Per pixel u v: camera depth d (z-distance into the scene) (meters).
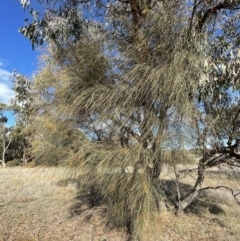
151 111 2.88
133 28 3.18
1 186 6.75
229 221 4.25
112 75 3.29
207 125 3.04
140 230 2.89
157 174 3.01
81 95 3.22
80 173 3.28
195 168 3.72
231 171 4.03
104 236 3.54
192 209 4.80
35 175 5.91
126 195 2.86
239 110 3.58
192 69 2.80
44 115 4.05
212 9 3.35
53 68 3.87
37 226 4.02
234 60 3.10
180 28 2.92
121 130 3.00
